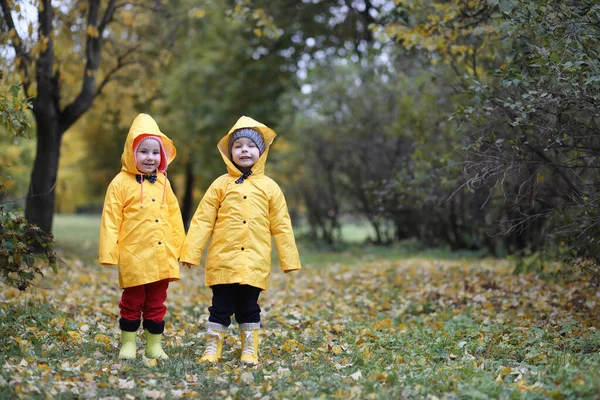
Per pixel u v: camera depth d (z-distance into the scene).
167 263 4.58
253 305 4.73
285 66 18.89
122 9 10.80
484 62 6.74
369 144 15.50
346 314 6.84
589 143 5.34
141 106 19.70
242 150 4.78
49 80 9.27
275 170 18.75
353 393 3.60
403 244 15.56
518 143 5.58
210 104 19.55
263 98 19.31
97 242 17.42
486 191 9.21
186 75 19.19
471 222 12.24
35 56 7.86
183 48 18.00
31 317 5.36
